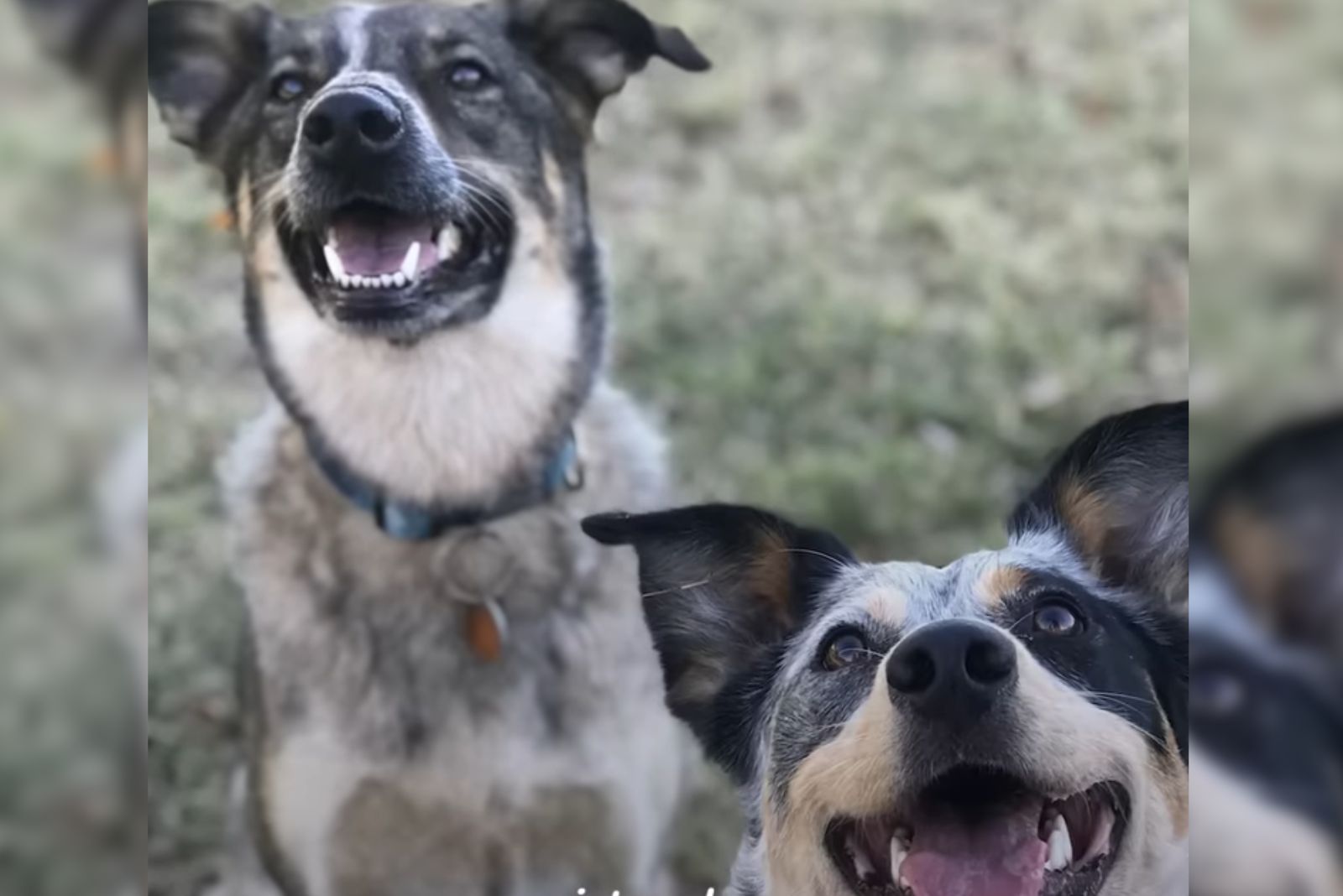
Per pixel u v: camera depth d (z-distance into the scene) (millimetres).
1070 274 1568
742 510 1003
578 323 1180
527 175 1162
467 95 1149
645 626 1079
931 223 1605
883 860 927
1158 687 930
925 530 1370
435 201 1121
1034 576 945
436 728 1117
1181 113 1715
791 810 940
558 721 1124
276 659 1130
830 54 1779
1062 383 1474
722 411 1450
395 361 1135
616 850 1142
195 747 1252
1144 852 912
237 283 1466
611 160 1645
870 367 1494
